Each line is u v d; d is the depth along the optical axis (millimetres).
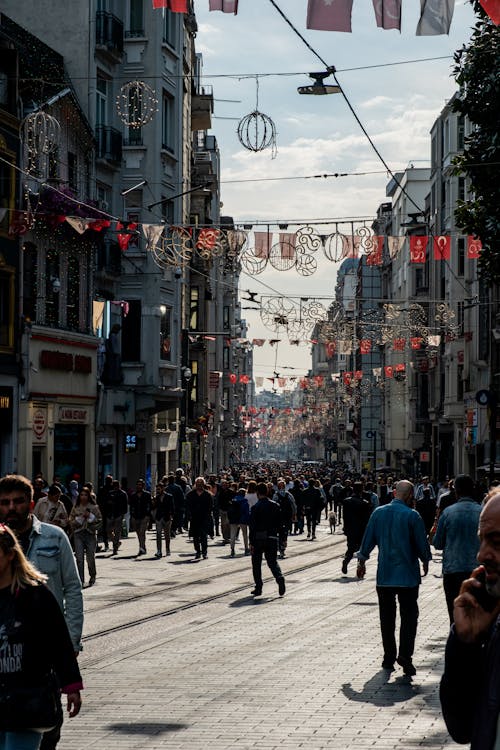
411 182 148500
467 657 6812
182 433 88438
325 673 19422
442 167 112188
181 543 58406
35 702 9211
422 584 36750
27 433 54938
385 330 91438
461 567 19766
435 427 120562
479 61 35188
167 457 84812
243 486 66500
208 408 109062
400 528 19609
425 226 132625
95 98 66500
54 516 30469
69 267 60781
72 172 60500
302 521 70875
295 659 20969
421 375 126938
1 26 58719
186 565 44500
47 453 57562
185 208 82625
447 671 6879
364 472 147125
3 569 9250
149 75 71062
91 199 61500
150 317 72000
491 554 6707
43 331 56500
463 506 20047
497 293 85250
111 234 69125
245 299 65188
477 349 93562
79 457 62781
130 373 72312
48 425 57656
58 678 9508
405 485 20156
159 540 48781
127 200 71375
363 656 21281
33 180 54656
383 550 19656
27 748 9305
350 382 142875
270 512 32812
